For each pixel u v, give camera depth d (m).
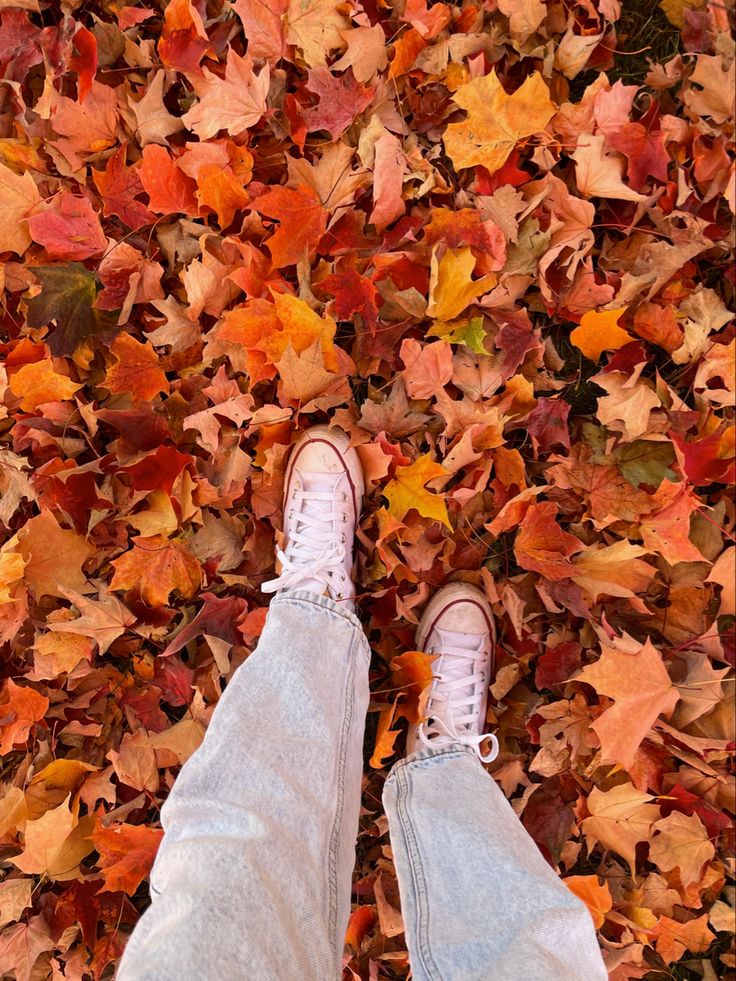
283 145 1.06
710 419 1.02
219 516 1.09
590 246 1.00
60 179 1.05
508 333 1.01
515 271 1.01
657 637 1.08
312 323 0.96
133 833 0.98
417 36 1.00
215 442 1.01
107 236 1.07
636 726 0.96
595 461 1.04
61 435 1.04
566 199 1.00
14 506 1.03
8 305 1.06
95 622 1.01
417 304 1.00
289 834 0.69
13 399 1.03
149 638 1.08
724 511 1.05
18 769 1.04
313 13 0.97
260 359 0.99
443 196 1.04
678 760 1.06
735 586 1.00
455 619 1.06
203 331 1.06
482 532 1.08
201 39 0.99
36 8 1.02
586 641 1.06
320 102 0.98
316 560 1.00
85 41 0.98
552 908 0.68
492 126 0.96
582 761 1.04
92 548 1.06
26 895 1.02
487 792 0.87
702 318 1.01
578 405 1.09
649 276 0.99
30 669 1.06
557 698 1.08
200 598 1.07
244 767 0.71
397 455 1.02
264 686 0.80
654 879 1.04
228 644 1.03
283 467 1.06
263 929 0.60
